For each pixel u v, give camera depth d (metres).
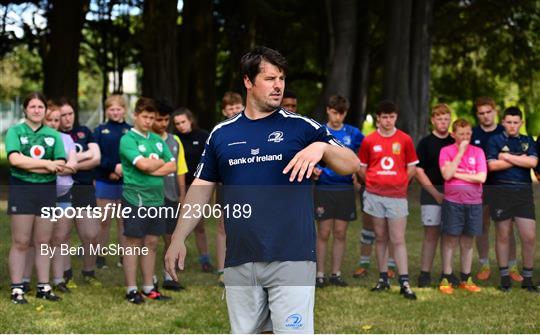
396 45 19.86
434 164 6.41
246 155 3.59
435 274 6.62
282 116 3.61
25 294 5.85
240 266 3.66
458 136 6.25
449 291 6.23
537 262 6.41
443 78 30.73
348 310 5.68
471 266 6.48
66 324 5.14
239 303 3.71
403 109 19.72
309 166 3.30
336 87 18.55
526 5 23.48
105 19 22.27
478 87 29.95
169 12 17.77
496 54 27.36
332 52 18.83
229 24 24.39
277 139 3.56
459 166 6.22
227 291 3.74
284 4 22.59
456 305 5.85
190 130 7.05
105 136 6.87
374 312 5.64
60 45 18.17
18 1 21.25
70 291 5.82
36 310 5.43
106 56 23.27
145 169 5.64
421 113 21.03
